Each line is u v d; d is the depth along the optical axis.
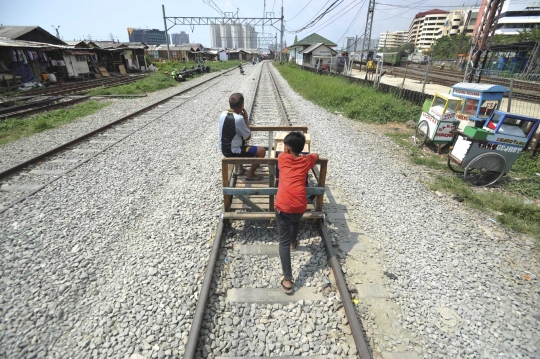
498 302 3.04
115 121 9.37
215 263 3.35
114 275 3.24
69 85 19.83
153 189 5.17
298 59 54.09
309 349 2.53
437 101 7.70
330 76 23.56
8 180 5.48
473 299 3.07
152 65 38.25
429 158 7.14
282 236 3.11
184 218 4.29
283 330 2.68
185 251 3.60
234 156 4.21
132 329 2.63
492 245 3.91
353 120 11.19
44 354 2.42
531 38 35.19
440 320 2.84
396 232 4.14
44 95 15.01
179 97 15.33
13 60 17.59
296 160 3.08
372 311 2.91
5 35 21.75
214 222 4.19
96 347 2.49
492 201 4.99
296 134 3.03
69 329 2.64
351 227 4.23
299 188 3.02
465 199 5.10
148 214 4.42
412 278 3.33
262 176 4.93
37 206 4.56
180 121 9.98
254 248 3.72
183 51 57.44
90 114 11.26
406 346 2.58
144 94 16.34
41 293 2.98
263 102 14.21
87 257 3.49
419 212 4.67
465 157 5.71
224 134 4.11
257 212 4.00
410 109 11.38
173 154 6.84
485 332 2.72
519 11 66.25
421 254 3.71
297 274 3.33
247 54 99.94
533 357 2.50
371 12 20.45
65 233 3.91
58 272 3.25
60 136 8.27
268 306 2.92
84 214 4.38
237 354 2.47
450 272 3.43
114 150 7.00
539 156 6.59
